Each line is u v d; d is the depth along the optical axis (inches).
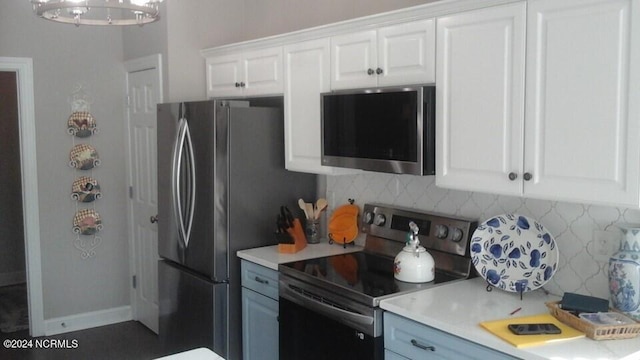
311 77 129.9
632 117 75.9
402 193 129.3
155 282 182.5
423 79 104.3
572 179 83.1
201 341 142.3
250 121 139.7
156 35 171.6
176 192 147.2
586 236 96.5
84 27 185.2
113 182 194.1
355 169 121.4
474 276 113.0
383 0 132.2
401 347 96.7
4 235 242.2
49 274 185.3
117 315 197.5
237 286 140.0
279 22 165.8
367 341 101.7
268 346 131.6
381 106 109.0
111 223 194.5
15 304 215.3
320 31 125.5
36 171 180.7
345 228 140.6
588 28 79.8
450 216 117.6
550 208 101.3
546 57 85.0
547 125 85.6
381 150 110.0
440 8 99.7
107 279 195.3
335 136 121.1
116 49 191.2
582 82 81.0
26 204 180.5
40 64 179.2
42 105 180.4
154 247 181.5
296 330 120.2
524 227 101.9
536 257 100.3
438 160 102.5
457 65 97.7
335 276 114.7
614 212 92.6
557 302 92.0
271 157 143.6
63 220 186.4
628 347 78.8
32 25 177.2
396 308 95.8
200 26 171.3
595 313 85.5
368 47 115.0
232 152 137.6
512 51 89.4
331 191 149.3
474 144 96.0
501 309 94.0
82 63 185.8
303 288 116.9
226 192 137.6
